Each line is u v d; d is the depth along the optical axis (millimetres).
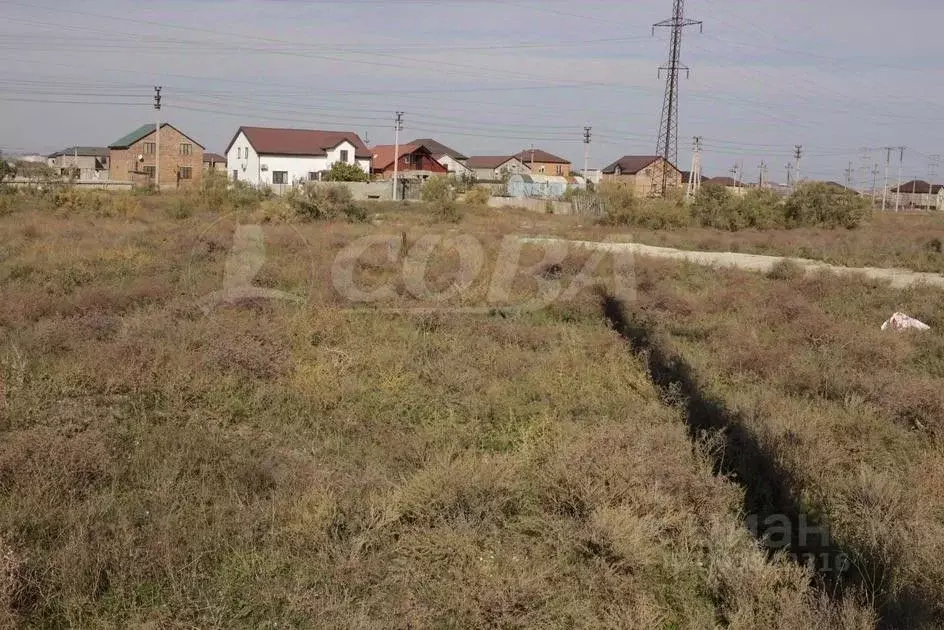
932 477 5645
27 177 46000
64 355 8203
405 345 9312
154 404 6973
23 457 5109
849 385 7977
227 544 4512
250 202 32281
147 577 4188
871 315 12805
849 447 6414
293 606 3930
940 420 6949
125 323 9625
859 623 3859
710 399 7387
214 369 7688
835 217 40031
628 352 9344
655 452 5691
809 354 9531
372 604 4047
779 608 4031
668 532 4953
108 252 15586
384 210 39031
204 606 3932
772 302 12867
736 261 22531
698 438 6176
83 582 4020
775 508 5289
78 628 3762
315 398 7191
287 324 9570
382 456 5969
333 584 4152
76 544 4215
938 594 4164
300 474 5398
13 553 3975
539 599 4094
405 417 6969
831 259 23031
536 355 9219
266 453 5848
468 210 39812
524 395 7582
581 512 5035
